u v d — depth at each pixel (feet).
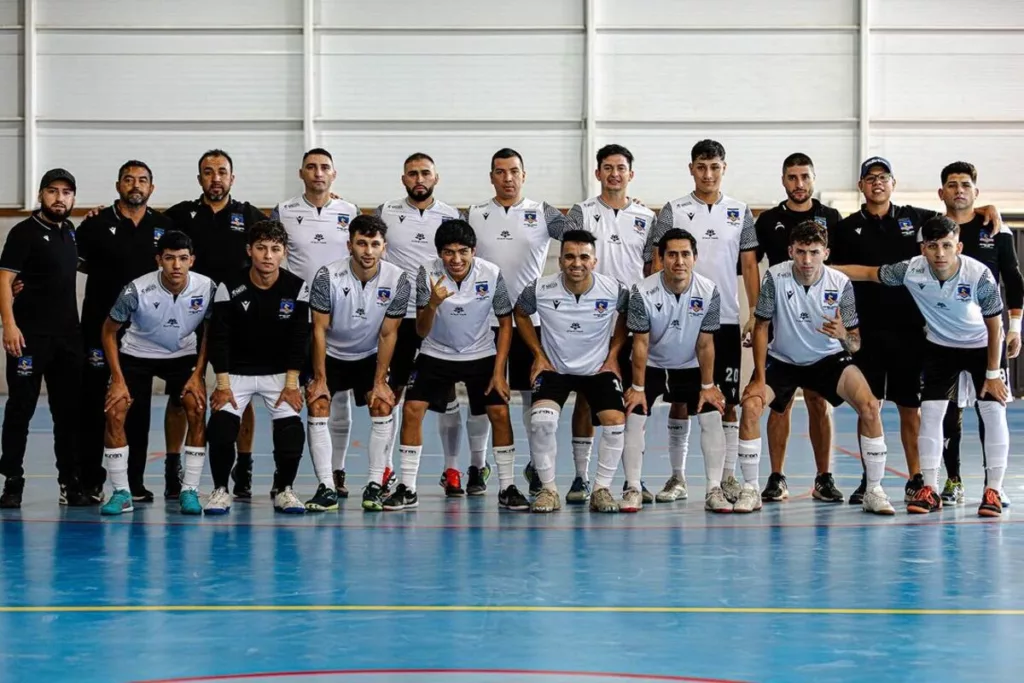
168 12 56.29
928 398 21.77
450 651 12.07
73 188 22.27
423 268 22.16
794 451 33.88
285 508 21.44
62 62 56.34
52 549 17.79
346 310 21.91
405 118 56.59
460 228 21.76
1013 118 56.13
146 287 21.50
